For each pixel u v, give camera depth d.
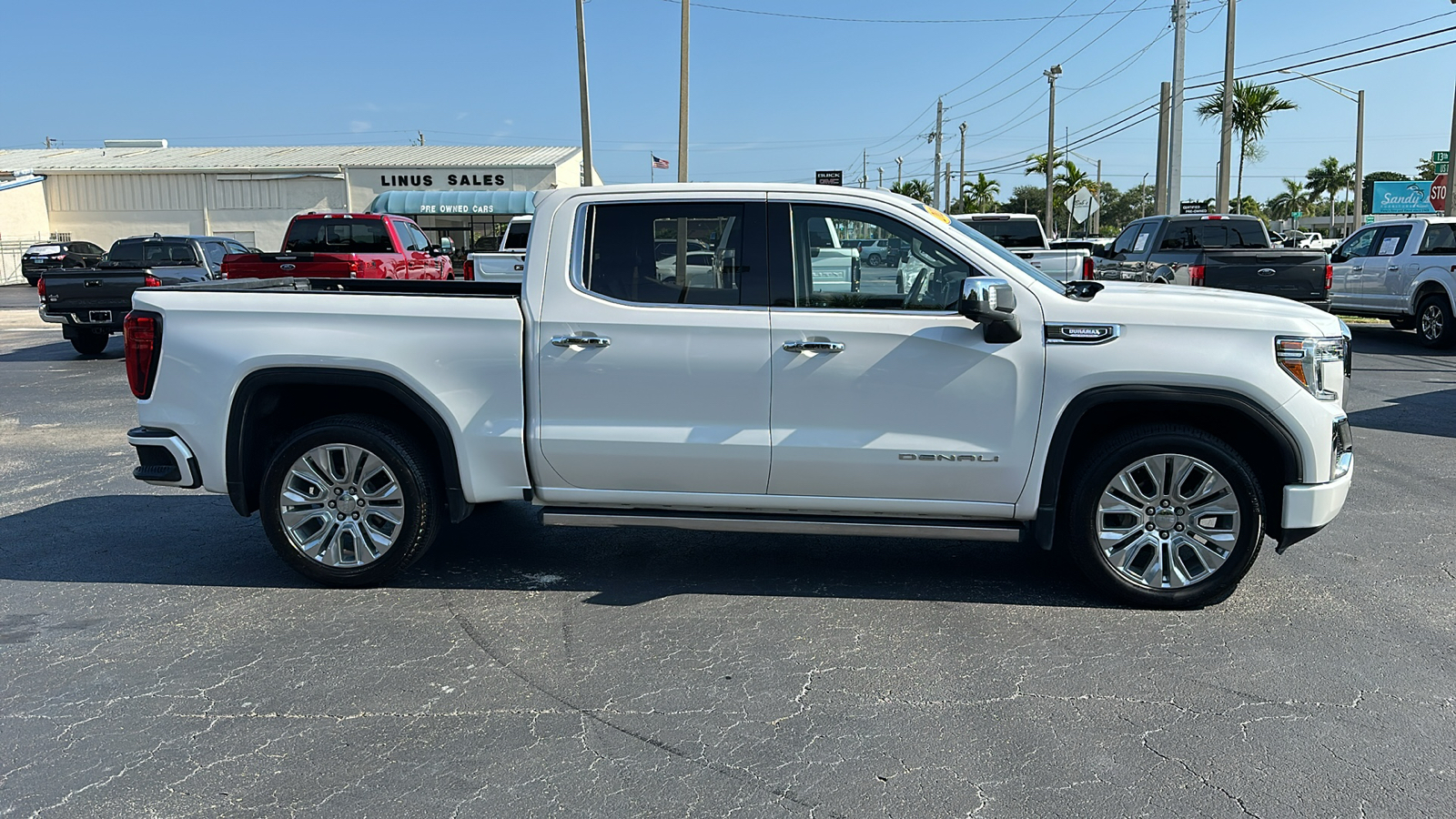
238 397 4.86
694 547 5.68
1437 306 14.20
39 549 5.66
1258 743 3.46
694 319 4.63
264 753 3.43
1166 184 32.78
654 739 3.52
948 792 3.18
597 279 4.73
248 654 4.21
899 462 4.61
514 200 40.72
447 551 5.62
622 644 4.32
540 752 3.43
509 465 4.83
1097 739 3.50
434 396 4.77
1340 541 5.71
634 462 4.74
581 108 26.55
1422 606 4.72
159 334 4.91
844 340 4.56
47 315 14.62
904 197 4.77
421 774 3.29
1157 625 4.50
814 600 4.84
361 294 4.87
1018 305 4.53
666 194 4.71
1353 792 3.16
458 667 4.10
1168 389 4.46
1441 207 23.42
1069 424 4.52
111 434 9.09
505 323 4.73
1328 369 4.53
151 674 4.03
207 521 6.25
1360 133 40.03
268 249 43.12
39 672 4.05
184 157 47.72
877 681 3.96
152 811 3.09
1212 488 4.56
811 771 3.30
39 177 42.97
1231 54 27.17
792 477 4.69
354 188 42.47
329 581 4.99
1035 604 4.77
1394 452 7.98
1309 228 83.56
